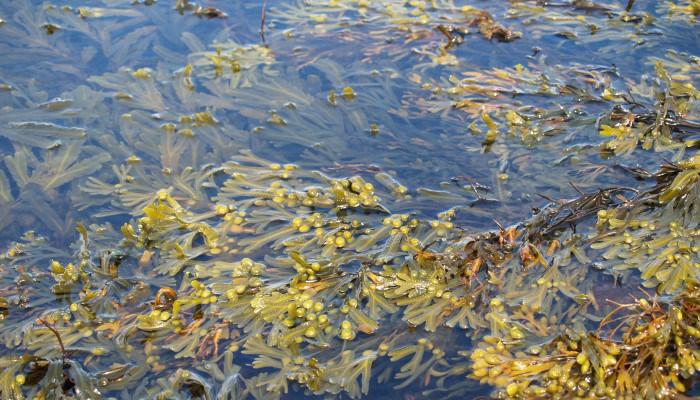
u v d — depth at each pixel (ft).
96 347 5.36
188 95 6.48
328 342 5.38
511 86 6.54
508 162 6.13
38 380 5.27
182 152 6.15
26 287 5.56
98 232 5.77
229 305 5.48
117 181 6.02
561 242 5.68
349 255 5.65
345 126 6.33
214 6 7.14
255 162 6.09
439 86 6.57
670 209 5.67
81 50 6.75
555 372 5.20
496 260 5.60
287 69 6.66
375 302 5.48
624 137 6.11
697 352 5.23
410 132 6.30
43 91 6.45
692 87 6.32
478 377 5.28
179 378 5.27
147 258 5.66
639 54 6.78
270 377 5.28
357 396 5.25
